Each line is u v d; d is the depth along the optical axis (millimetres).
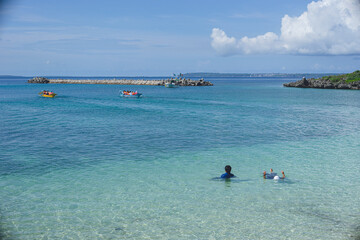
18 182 15180
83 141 25016
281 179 15664
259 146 23516
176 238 9945
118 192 13906
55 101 68500
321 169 17484
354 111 48719
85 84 195250
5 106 55469
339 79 135125
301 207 12281
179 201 12906
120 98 79625
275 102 66562
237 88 141000
